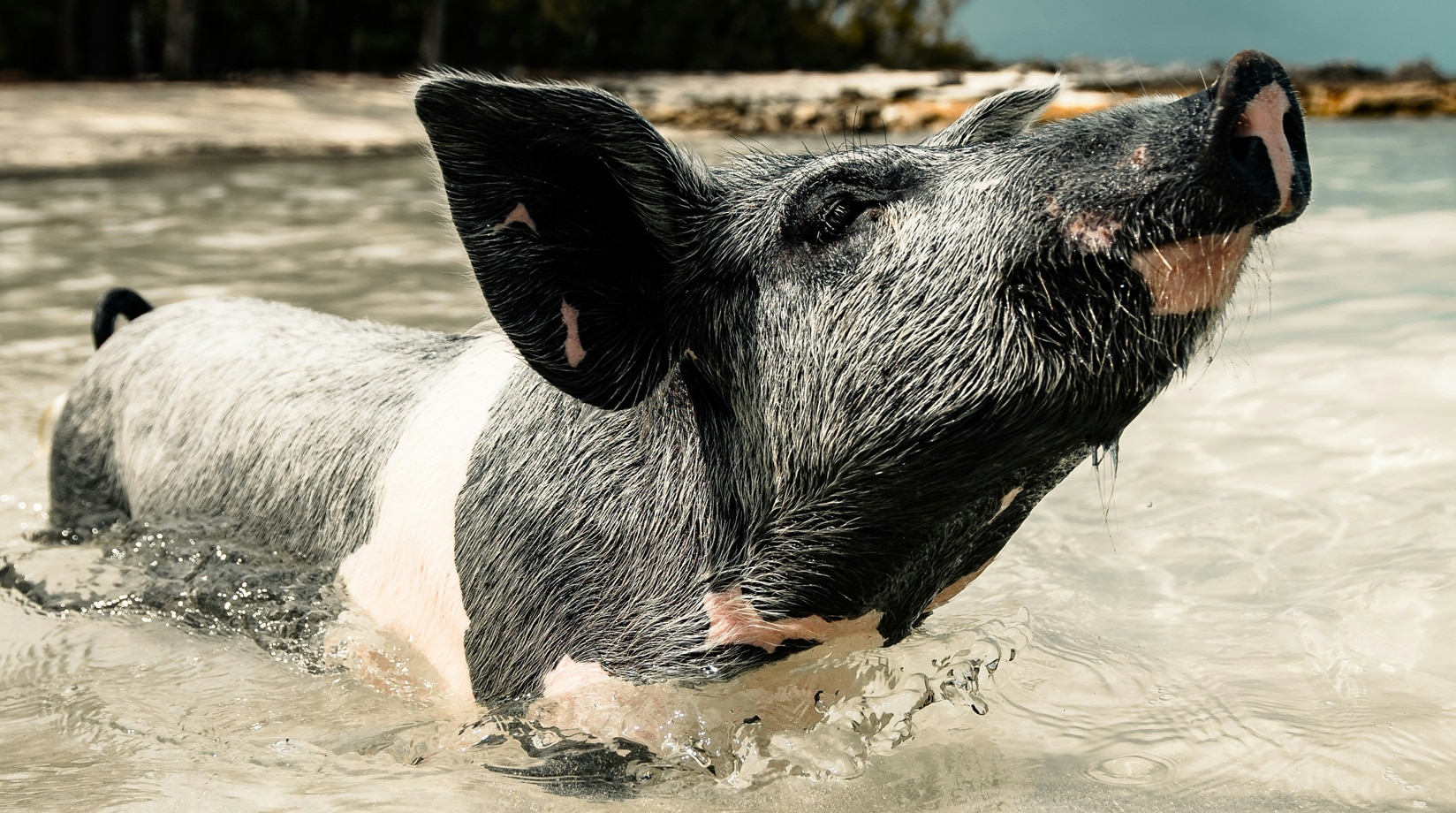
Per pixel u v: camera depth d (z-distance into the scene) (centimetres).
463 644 328
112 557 418
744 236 303
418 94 275
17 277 829
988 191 270
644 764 289
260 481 396
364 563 358
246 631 372
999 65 5156
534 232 297
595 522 312
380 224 1071
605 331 305
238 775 291
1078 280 255
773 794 281
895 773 288
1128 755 294
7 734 317
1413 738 295
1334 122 2169
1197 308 252
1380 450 472
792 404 291
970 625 362
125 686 346
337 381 401
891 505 287
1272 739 297
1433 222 927
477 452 337
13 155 1526
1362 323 626
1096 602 383
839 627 309
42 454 502
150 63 3506
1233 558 406
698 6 4388
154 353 452
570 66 4225
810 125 2252
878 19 5031
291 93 2631
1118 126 259
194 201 1210
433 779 288
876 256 282
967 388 267
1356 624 355
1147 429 526
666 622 303
